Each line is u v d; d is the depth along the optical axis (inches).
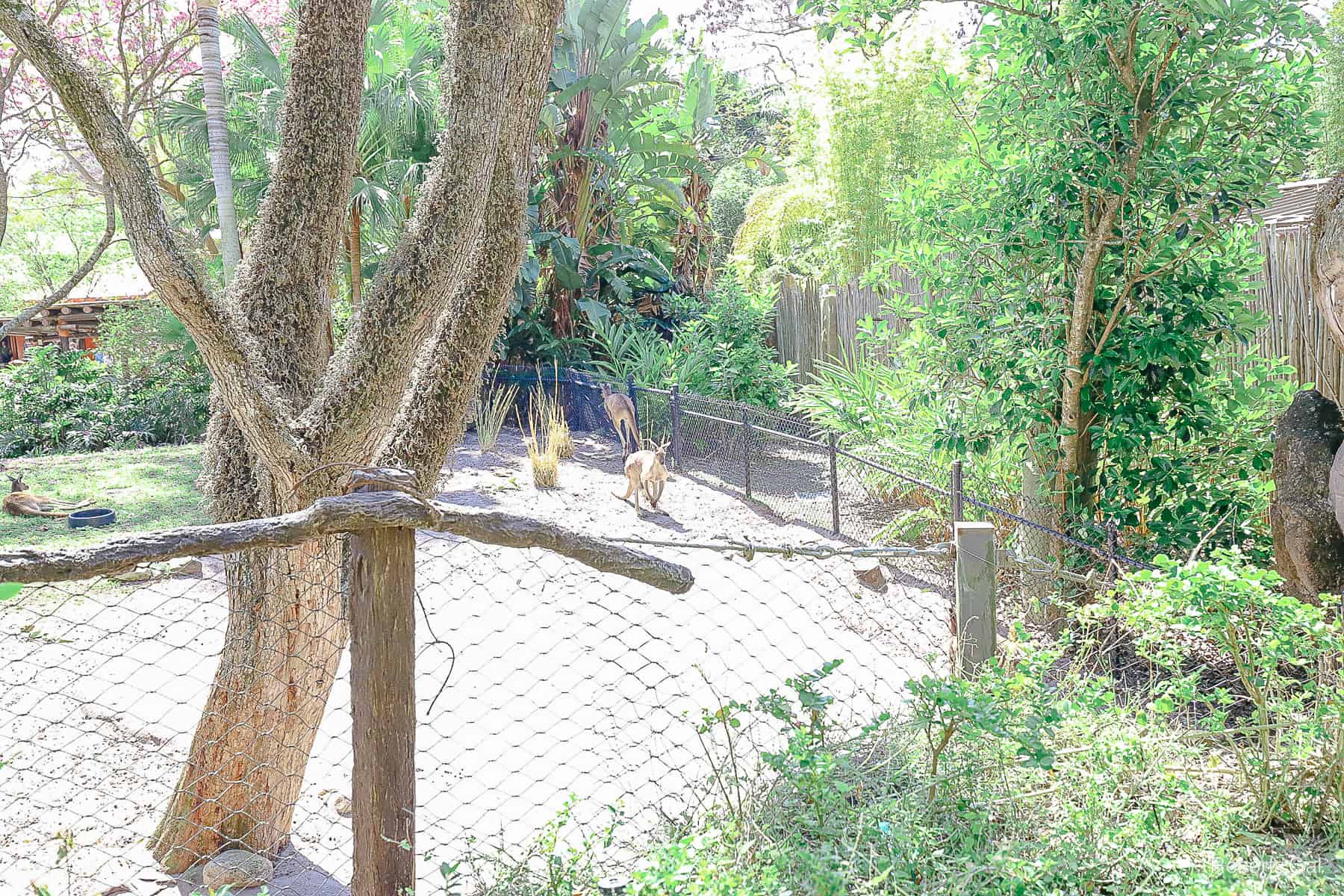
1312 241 146.6
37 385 551.5
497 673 193.9
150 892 121.9
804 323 532.1
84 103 103.0
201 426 556.4
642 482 358.0
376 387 117.5
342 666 196.7
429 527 85.7
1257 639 105.5
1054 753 97.3
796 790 94.8
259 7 614.2
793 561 270.1
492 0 117.3
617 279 622.8
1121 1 173.9
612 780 143.6
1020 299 211.5
